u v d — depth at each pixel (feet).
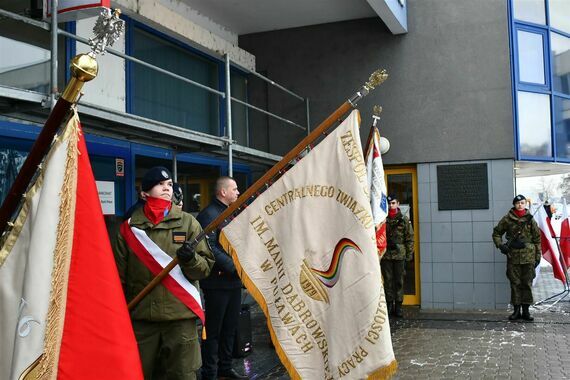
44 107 14.97
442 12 30.63
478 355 21.06
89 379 5.64
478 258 29.94
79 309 5.74
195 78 29.22
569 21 34.09
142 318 11.43
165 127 19.93
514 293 27.27
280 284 9.84
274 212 10.06
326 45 32.24
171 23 26.12
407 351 21.80
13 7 18.31
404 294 31.58
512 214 27.53
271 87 33.01
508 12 30.07
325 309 9.52
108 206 21.58
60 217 5.68
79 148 5.97
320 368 9.49
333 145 9.86
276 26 32.42
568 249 34.09
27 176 5.90
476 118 30.12
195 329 11.89
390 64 31.24
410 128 30.96
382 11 27.81
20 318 5.42
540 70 31.73
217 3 28.48
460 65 30.37
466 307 30.07
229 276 16.26
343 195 9.59
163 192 12.02
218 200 16.42
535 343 22.76
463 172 30.27
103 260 5.93
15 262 5.75
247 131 33.53
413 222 31.40
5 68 17.71
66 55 20.83
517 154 29.81
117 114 17.54
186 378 11.65
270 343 22.09
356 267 9.31
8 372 5.65
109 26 5.63
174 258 11.00
